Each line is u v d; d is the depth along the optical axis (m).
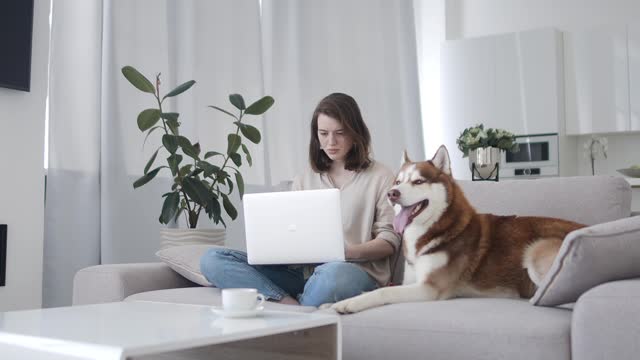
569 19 5.91
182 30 4.12
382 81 5.46
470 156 3.54
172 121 3.35
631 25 5.45
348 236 2.51
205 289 2.38
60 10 3.50
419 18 6.23
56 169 3.46
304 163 4.86
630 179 5.32
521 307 1.80
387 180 2.55
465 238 2.09
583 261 1.61
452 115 6.00
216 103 4.32
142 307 1.88
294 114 4.86
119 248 3.63
